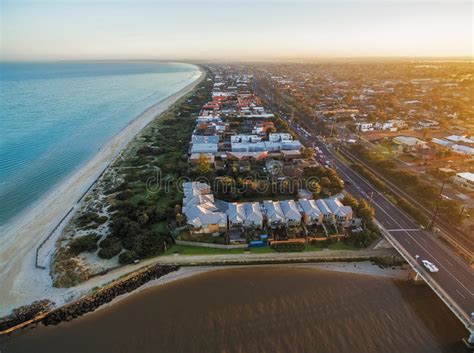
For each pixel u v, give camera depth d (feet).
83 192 328.49
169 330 170.19
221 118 612.70
